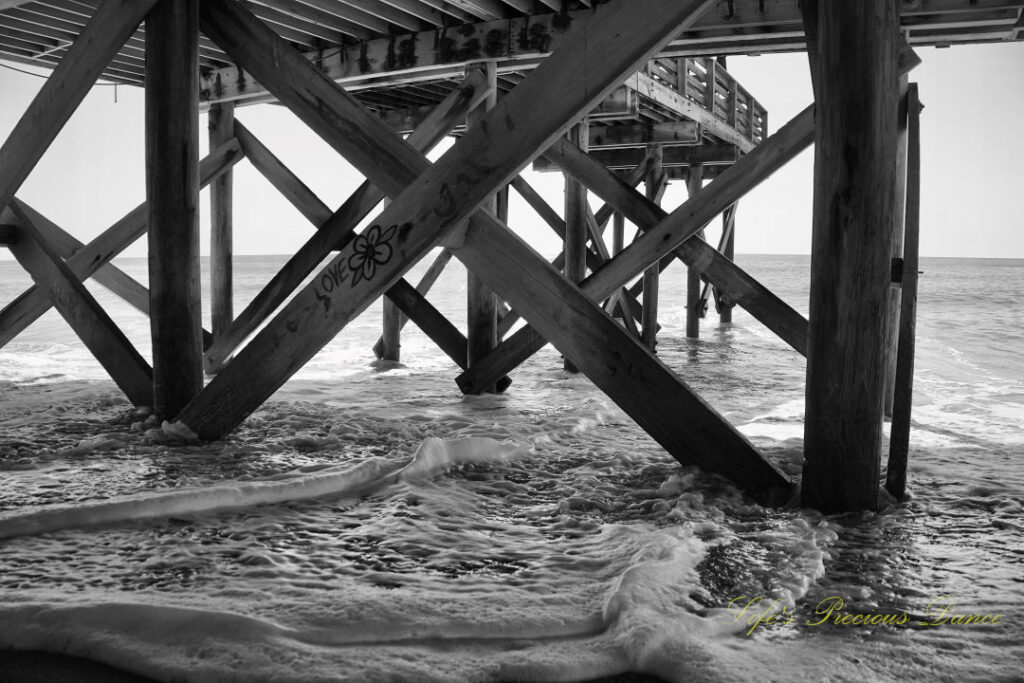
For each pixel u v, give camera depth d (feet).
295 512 11.16
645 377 12.66
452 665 6.63
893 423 12.06
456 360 23.27
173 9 14.96
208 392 15.24
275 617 7.42
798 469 14.14
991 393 25.11
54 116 15.70
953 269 209.56
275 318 14.44
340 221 23.73
